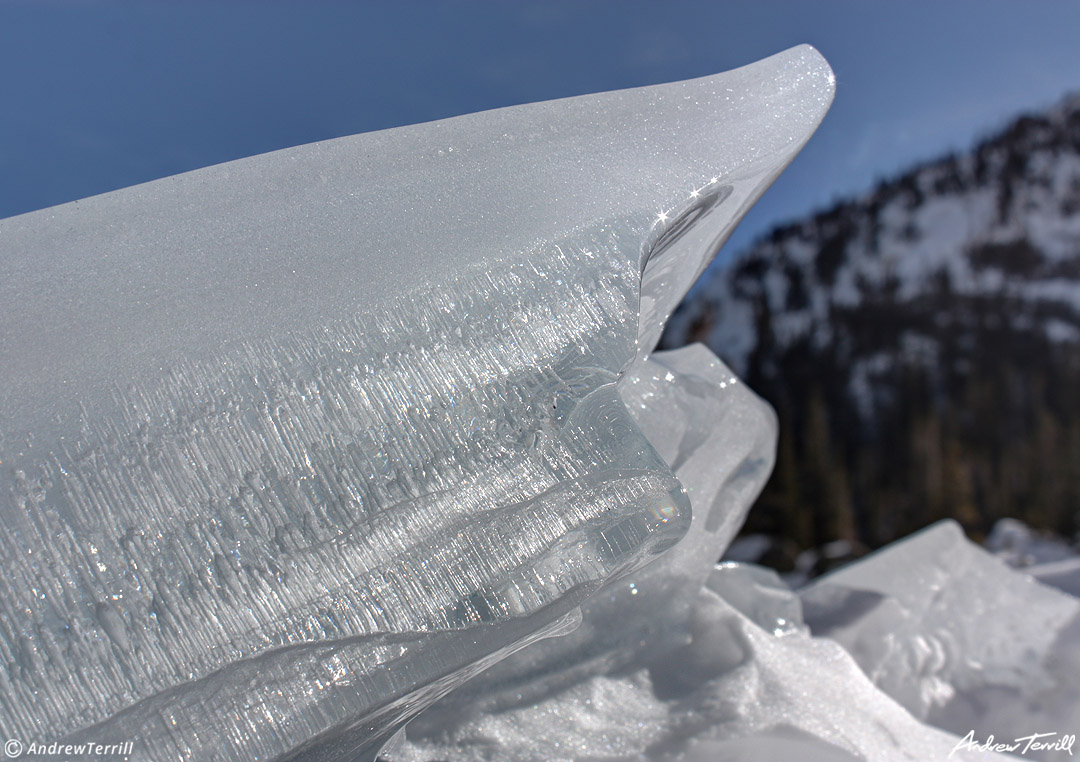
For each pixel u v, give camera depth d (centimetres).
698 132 61
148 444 44
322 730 41
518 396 49
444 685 47
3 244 51
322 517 44
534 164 59
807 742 64
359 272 51
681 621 75
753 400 82
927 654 98
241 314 49
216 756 39
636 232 55
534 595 45
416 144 60
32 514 41
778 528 1309
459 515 46
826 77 64
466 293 51
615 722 65
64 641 39
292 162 58
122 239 52
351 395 47
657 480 47
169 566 42
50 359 46
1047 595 110
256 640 41
